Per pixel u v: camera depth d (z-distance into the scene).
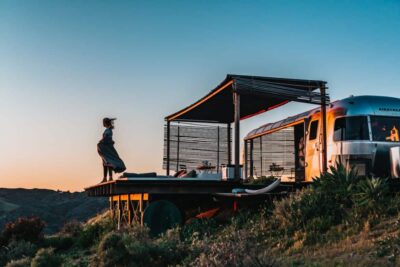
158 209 15.96
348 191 13.77
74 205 77.00
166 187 15.97
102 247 12.97
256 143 23.86
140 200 16.53
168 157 22.55
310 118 18.70
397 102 17.09
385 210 12.64
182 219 16.09
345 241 11.26
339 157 16.66
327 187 14.38
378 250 10.21
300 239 12.29
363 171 16.22
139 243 12.99
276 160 22.06
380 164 16.30
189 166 22.95
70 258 16.05
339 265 9.73
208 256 10.63
